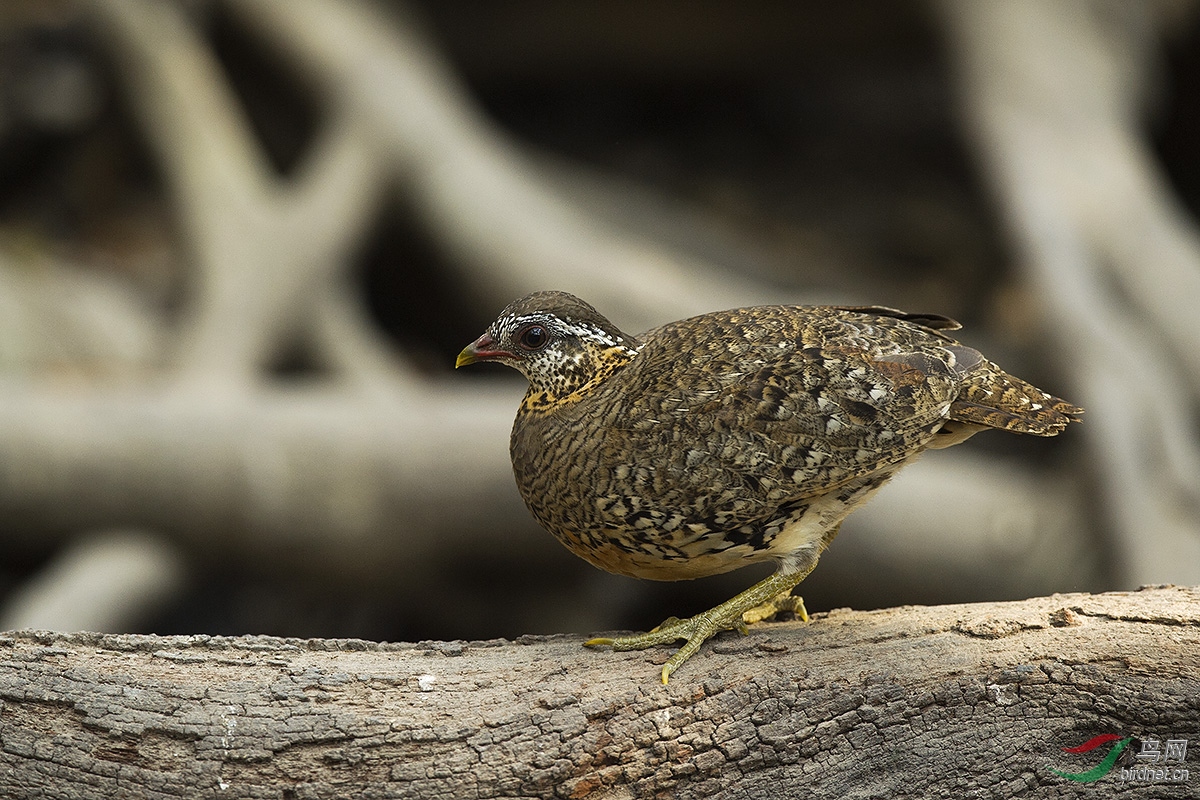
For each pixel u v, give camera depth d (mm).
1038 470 14242
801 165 20797
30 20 20203
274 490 12617
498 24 20203
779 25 19891
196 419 12773
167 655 5625
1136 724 5598
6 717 5234
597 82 21391
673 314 15117
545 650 5918
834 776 5500
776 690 5547
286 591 14562
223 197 15695
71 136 18891
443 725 5352
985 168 15859
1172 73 18703
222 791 5191
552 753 5316
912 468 12812
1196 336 13602
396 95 16547
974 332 16375
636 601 14273
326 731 5285
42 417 12539
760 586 6066
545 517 6383
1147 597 6074
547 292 6598
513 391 14633
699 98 21891
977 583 12320
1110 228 14492
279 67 17078
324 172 16141
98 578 12258
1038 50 16359
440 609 13688
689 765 5422
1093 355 12695
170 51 16359
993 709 5602
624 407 6035
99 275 17625
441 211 16094
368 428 12859
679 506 5926
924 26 18484
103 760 5199
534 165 18922
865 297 17438
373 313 17609
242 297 14891
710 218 19344
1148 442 12094
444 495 12695
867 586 12516
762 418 5883
